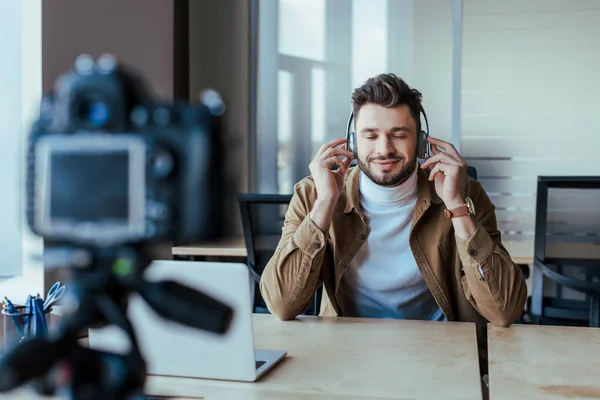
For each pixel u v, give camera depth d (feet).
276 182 13.65
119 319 1.45
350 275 6.21
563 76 12.59
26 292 10.93
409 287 6.12
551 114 12.66
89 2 11.94
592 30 12.44
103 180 1.27
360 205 6.13
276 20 13.55
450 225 6.02
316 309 6.92
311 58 13.50
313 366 4.18
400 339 4.87
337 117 13.48
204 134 1.25
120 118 1.26
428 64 13.05
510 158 12.82
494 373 4.02
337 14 13.37
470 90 12.90
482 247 5.42
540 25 12.59
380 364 4.21
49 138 1.29
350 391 3.68
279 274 5.57
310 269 5.55
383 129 5.67
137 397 1.47
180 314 1.39
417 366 4.16
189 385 3.80
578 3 12.44
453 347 4.63
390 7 13.16
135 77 1.30
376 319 5.62
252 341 3.80
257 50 13.62
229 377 3.87
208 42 13.57
